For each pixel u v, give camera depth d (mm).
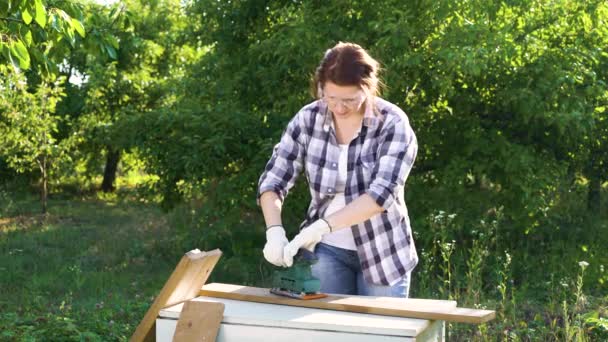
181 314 2482
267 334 2410
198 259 2498
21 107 12375
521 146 7434
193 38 9867
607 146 8562
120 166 18766
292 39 7277
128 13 6059
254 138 7961
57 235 10961
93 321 5586
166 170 8133
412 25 7230
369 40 7578
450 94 7078
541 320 5551
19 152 13602
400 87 7426
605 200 9781
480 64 6738
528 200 7445
